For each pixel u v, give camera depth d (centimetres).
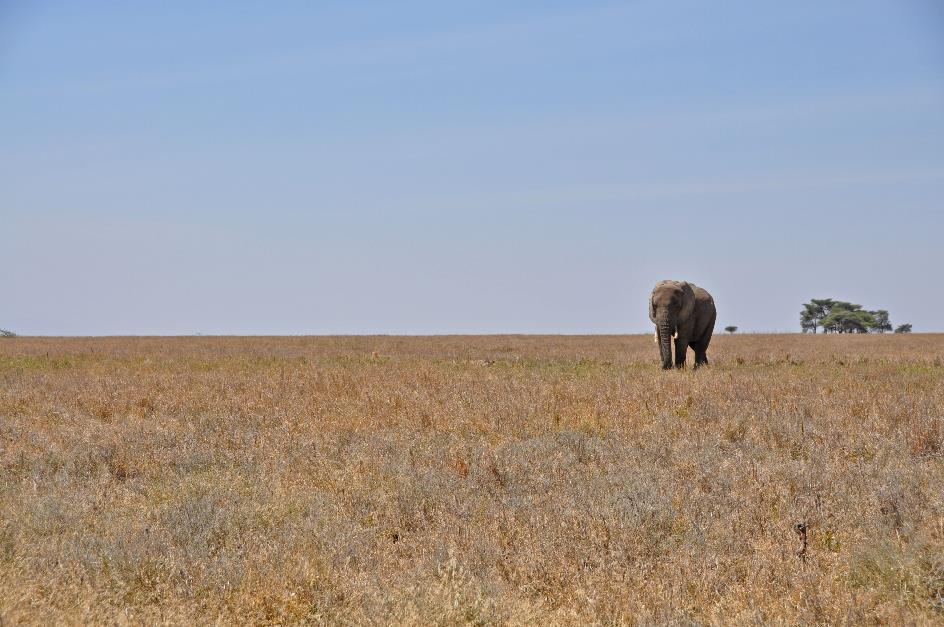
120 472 1321
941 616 762
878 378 2359
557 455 1373
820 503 1055
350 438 1575
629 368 3050
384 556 937
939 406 1703
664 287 3114
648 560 902
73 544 926
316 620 796
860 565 869
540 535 957
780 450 1427
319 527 1012
